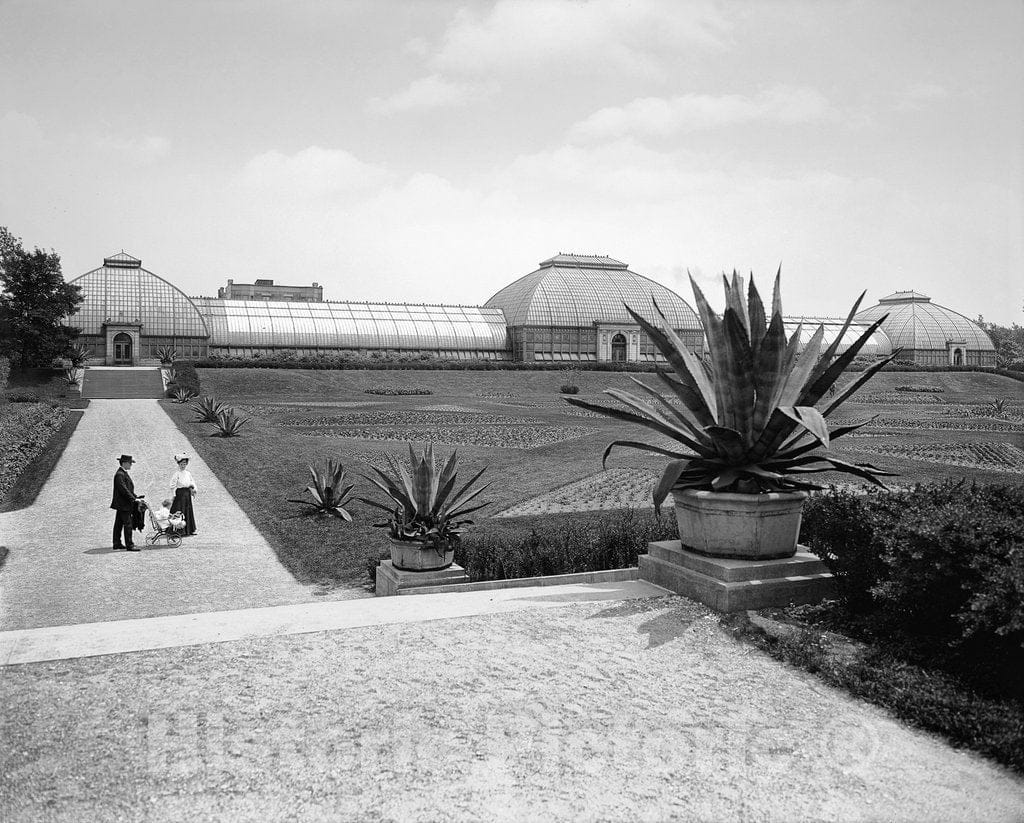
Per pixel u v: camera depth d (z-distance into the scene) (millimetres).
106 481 26641
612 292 113375
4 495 24266
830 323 127812
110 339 88312
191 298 100125
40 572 15867
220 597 14188
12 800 5168
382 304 110062
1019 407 67250
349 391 76188
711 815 5039
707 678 7188
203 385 72875
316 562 16531
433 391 79562
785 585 8977
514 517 19234
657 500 8922
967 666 7062
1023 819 5023
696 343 114938
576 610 9094
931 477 25891
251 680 7070
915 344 123875
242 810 5066
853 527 8648
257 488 25125
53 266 68938
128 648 7902
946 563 7250
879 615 8117
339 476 21078
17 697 6691
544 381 88062
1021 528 7293
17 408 42438
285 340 100062
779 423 9070
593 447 35156
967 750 5930
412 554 13367
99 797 5215
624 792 5297
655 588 9969
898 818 5035
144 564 16609
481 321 112062
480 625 8625
